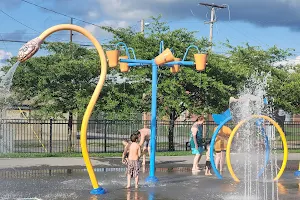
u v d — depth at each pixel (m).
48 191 10.08
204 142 18.58
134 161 10.62
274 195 9.91
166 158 17.64
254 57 24.77
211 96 20.50
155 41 19.92
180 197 9.52
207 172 13.43
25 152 19.41
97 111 18.80
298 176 13.30
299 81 23.20
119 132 25.84
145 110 19.56
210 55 21.20
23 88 19.53
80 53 21.12
